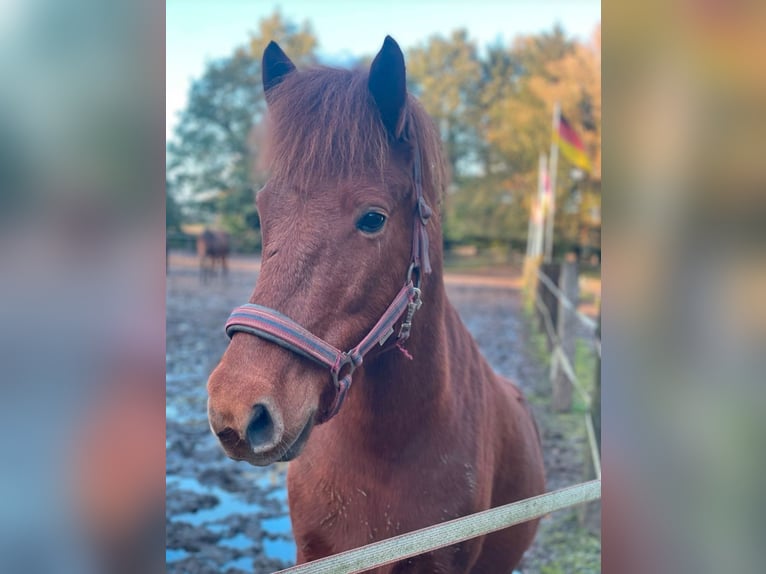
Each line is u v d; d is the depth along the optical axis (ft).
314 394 4.28
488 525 4.97
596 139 43.37
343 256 4.32
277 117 4.52
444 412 5.35
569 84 45.50
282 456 4.08
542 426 13.78
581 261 41.09
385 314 4.62
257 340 4.14
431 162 4.99
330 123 4.38
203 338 19.67
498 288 32.04
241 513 10.04
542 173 37.42
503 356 18.88
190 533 9.24
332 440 5.31
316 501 5.36
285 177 4.36
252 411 3.92
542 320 21.48
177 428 13.10
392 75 4.50
